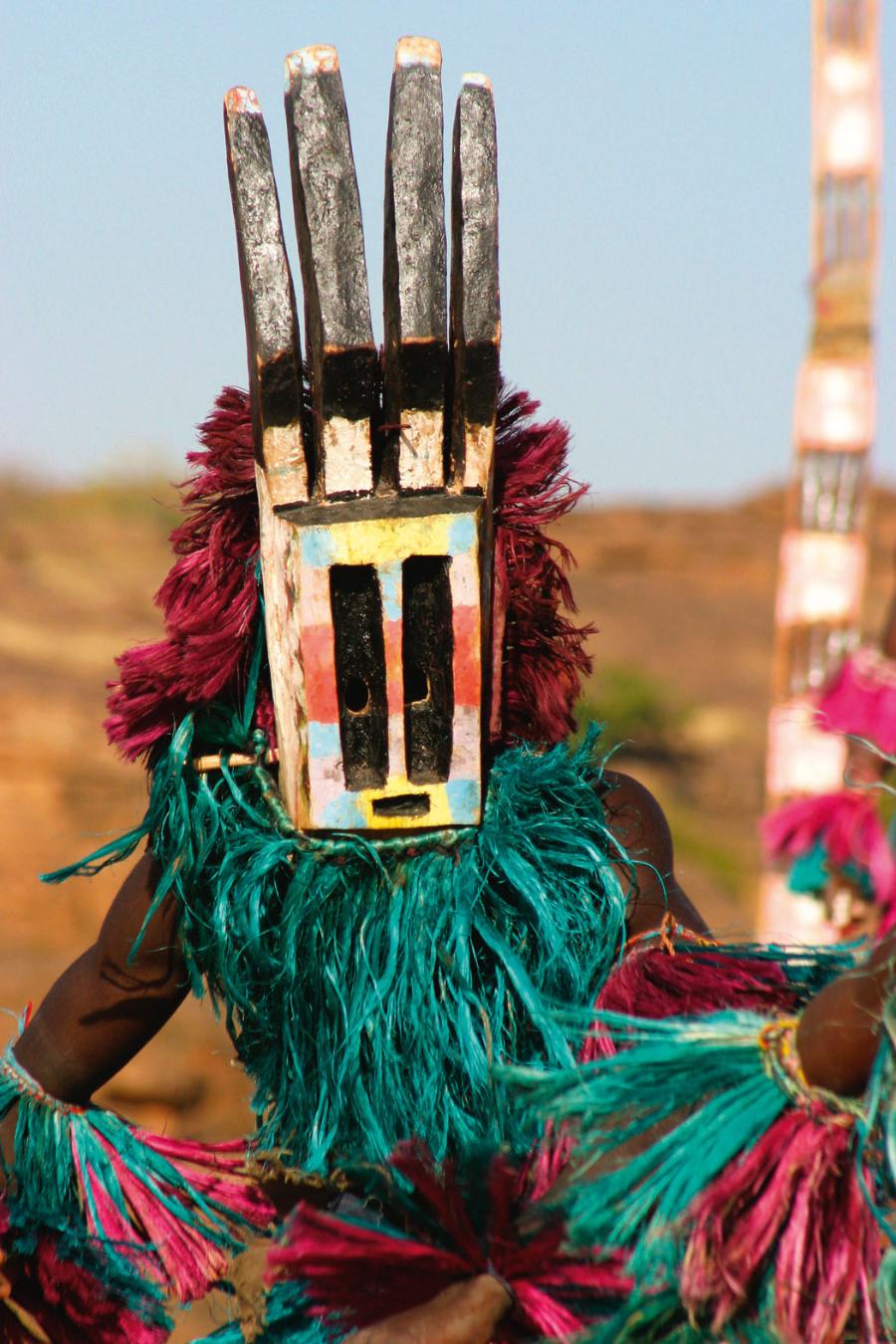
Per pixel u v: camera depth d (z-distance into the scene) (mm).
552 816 8203
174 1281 8875
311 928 8039
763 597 93438
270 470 7629
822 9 26828
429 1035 7898
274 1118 8539
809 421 26719
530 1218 7508
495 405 7688
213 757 8273
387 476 7730
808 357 26609
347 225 7438
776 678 26516
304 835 7984
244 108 7488
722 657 79250
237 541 8250
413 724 7941
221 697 8398
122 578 61469
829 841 13172
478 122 7523
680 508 104312
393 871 8055
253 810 8211
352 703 7973
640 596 91062
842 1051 6988
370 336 7484
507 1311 7438
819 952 8195
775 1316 6945
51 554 62500
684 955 8078
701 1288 6895
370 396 7582
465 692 7852
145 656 8258
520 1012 8062
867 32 26547
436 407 7625
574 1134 7535
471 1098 7961
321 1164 8102
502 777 8250
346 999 8016
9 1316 8719
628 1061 7297
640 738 62906
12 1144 8844
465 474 7723
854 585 26188
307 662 7672
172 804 8234
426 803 7934
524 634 8453
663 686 68188
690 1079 7277
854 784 7926
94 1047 8781
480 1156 7637
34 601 55219
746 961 8086
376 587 7676
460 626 7770
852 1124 7043
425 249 7488
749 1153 7016
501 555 8234
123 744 8414
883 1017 6797
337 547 7602
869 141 26641
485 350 7570
